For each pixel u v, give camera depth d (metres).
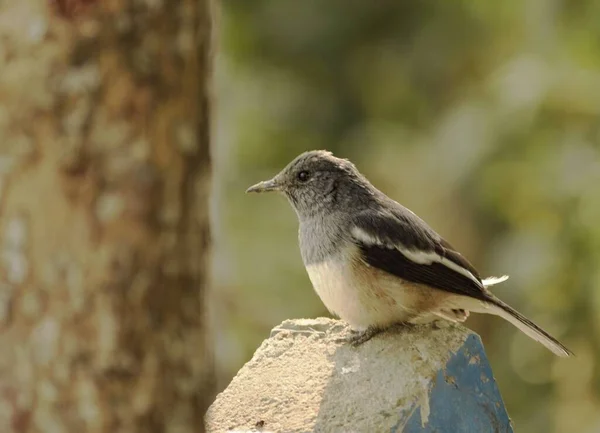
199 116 6.42
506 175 17.55
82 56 6.13
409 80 21.23
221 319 18.12
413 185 19.09
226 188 19.52
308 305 18.33
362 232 11.09
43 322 6.20
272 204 19.30
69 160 6.14
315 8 21.31
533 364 17.30
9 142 6.18
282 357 10.73
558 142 17.31
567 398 17.00
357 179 11.70
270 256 18.56
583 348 16.38
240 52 21.45
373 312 11.01
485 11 20.81
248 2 21.41
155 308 6.30
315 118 21.08
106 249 6.19
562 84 17.44
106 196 6.19
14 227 6.20
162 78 6.23
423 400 9.52
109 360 6.21
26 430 6.25
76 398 6.22
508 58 20.42
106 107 6.16
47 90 6.12
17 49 6.14
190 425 6.45
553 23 18.42
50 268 6.19
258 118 20.62
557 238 16.55
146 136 6.23
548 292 16.53
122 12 6.12
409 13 21.23
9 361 6.24
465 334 10.28
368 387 9.74
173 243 6.34
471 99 19.22
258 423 9.60
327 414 9.52
